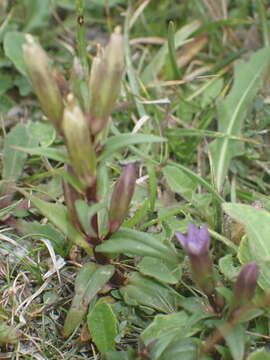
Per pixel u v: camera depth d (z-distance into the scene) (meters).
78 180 0.11
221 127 0.16
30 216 0.14
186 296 0.13
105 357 0.11
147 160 0.13
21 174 0.15
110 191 0.13
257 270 0.10
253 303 0.11
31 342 0.12
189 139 0.16
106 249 0.11
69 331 0.11
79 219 0.11
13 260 0.13
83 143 0.10
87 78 0.15
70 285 0.13
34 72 0.10
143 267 0.12
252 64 0.16
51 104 0.10
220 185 0.15
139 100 0.16
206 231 0.10
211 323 0.11
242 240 0.12
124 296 0.12
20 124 0.15
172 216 0.14
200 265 0.10
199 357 0.10
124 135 0.11
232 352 0.10
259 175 0.16
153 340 0.11
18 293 0.13
